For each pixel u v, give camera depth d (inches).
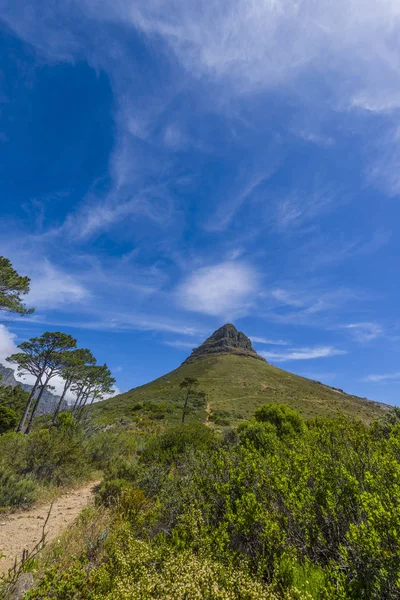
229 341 6151.6
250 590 97.7
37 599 103.1
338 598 94.0
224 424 1722.4
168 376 4436.5
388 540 94.3
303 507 135.8
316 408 2412.6
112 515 206.5
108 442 534.9
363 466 147.5
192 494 186.9
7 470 288.7
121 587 101.0
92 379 1374.3
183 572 108.0
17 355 1116.5
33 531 212.7
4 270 733.3
